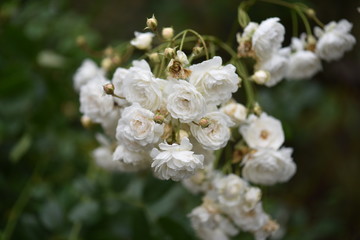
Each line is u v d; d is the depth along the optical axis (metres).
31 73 0.86
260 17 0.92
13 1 0.91
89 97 0.64
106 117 0.64
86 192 0.75
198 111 0.55
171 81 0.56
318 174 1.04
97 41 0.91
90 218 0.74
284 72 0.64
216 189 0.64
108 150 0.71
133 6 1.16
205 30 1.08
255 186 0.69
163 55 0.58
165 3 1.10
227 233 0.69
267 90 0.85
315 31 0.68
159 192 0.74
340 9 0.96
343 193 0.96
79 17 0.94
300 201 1.01
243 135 0.64
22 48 0.85
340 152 1.03
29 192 0.81
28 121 0.85
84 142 0.89
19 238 0.77
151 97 0.56
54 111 0.87
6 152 0.86
